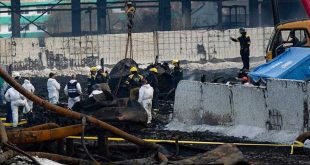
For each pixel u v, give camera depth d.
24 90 25.84
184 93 49.41
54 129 26.42
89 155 25.84
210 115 46.50
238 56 133.25
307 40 53.81
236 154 27.88
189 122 48.41
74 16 169.25
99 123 27.52
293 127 39.56
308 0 57.56
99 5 175.62
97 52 132.25
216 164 26.92
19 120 56.81
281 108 40.38
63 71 131.62
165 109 62.38
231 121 44.53
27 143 25.84
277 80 40.69
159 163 26.91
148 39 130.50
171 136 43.91
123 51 131.62
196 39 131.88
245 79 51.38
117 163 26.50
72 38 132.50
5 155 22.75
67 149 29.66
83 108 33.03
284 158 34.38
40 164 22.97
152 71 63.09
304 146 36.91
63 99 77.44
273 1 63.94
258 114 42.22
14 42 131.62
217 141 41.19
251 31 131.75
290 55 49.38
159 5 162.12
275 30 56.44
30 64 132.25
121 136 28.48
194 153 31.70
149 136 43.91
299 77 47.03
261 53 131.88
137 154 31.09
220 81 62.28
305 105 38.75
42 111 53.09
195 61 131.75
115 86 66.06
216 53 132.50
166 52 130.62
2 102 71.94
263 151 36.84
